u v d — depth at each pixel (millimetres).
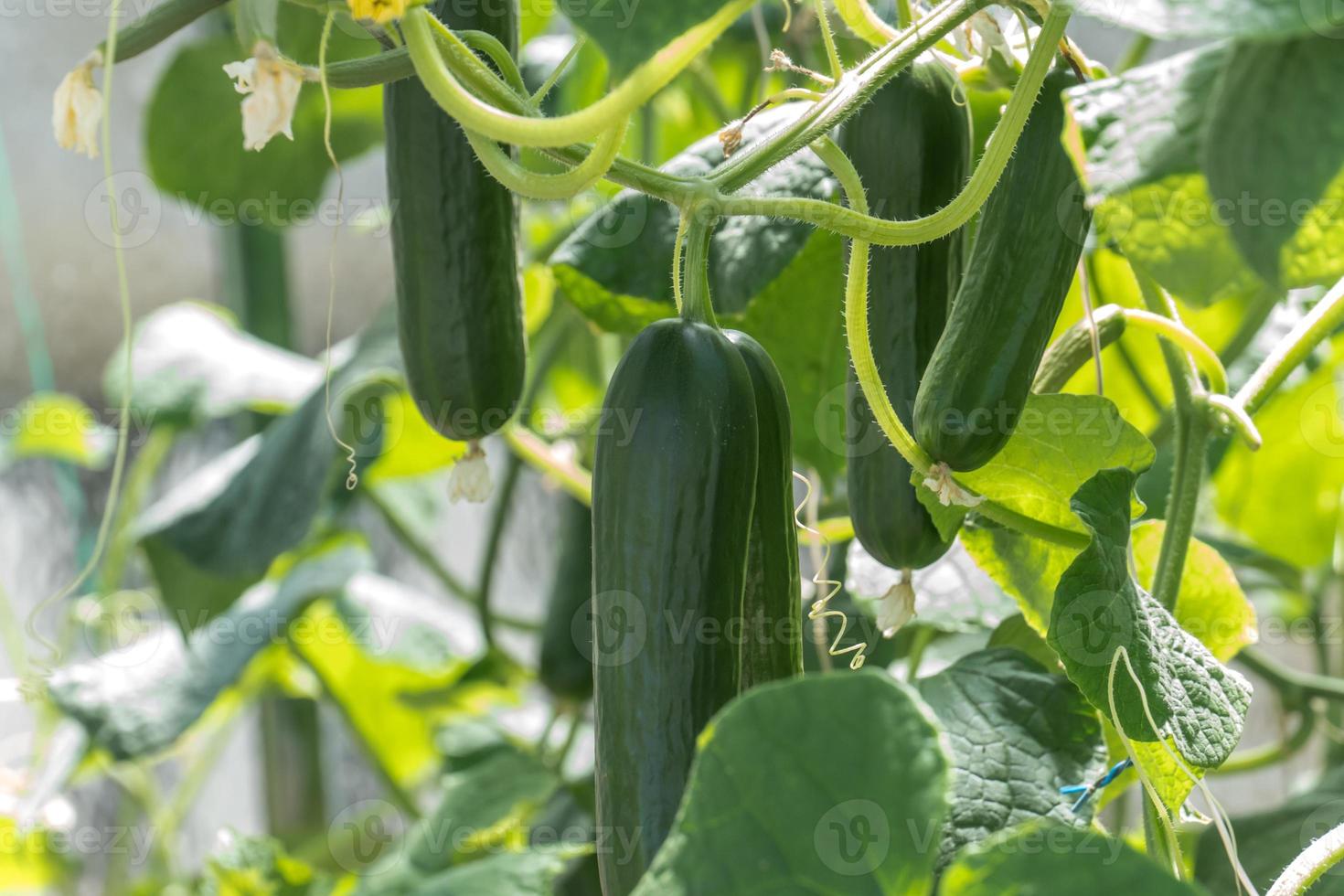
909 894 806
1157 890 796
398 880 1416
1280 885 916
